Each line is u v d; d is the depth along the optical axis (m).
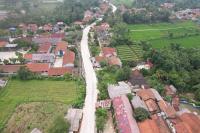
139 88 143.00
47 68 163.50
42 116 120.00
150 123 109.25
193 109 129.38
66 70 160.38
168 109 119.12
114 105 122.12
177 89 145.50
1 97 136.75
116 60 174.75
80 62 177.75
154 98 128.75
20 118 119.19
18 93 140.50
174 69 159.50
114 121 114.62
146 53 181.38
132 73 156.50
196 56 173.62
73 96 136.50
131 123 108.38
